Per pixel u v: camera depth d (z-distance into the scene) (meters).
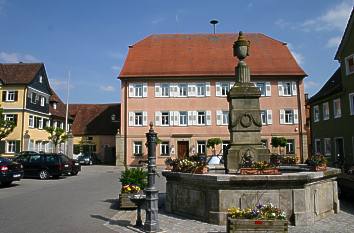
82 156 47.19
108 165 46.41
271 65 44.09
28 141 43.12
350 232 8.84
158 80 43.12
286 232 7.45
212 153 41.88
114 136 53.50
